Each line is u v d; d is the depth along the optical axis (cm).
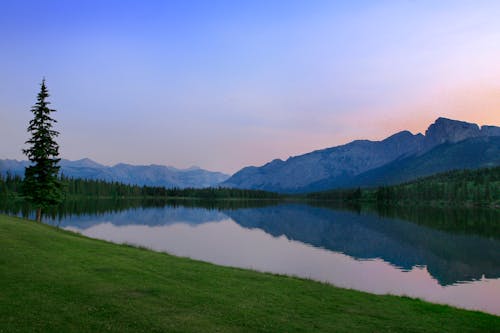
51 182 5594
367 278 4234
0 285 1758
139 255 3052
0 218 4031
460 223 11181
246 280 2473
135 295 1828
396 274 4481
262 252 5744
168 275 2361
